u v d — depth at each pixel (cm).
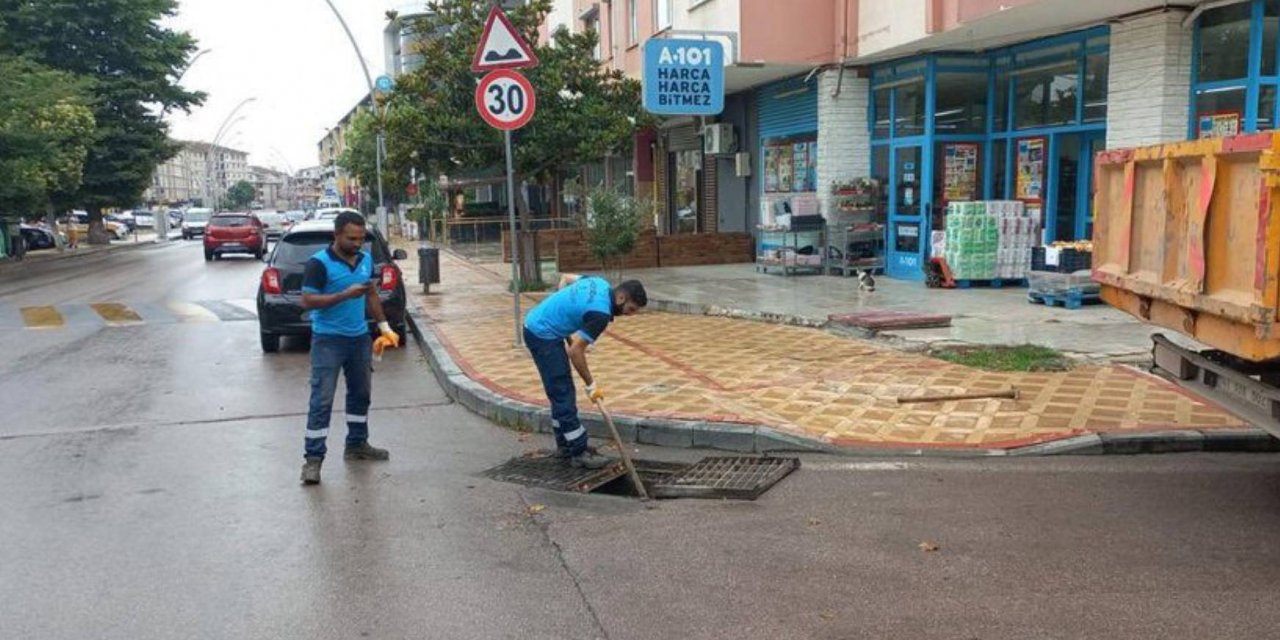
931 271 1349
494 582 436
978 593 412
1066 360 829
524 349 1016
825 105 1547
